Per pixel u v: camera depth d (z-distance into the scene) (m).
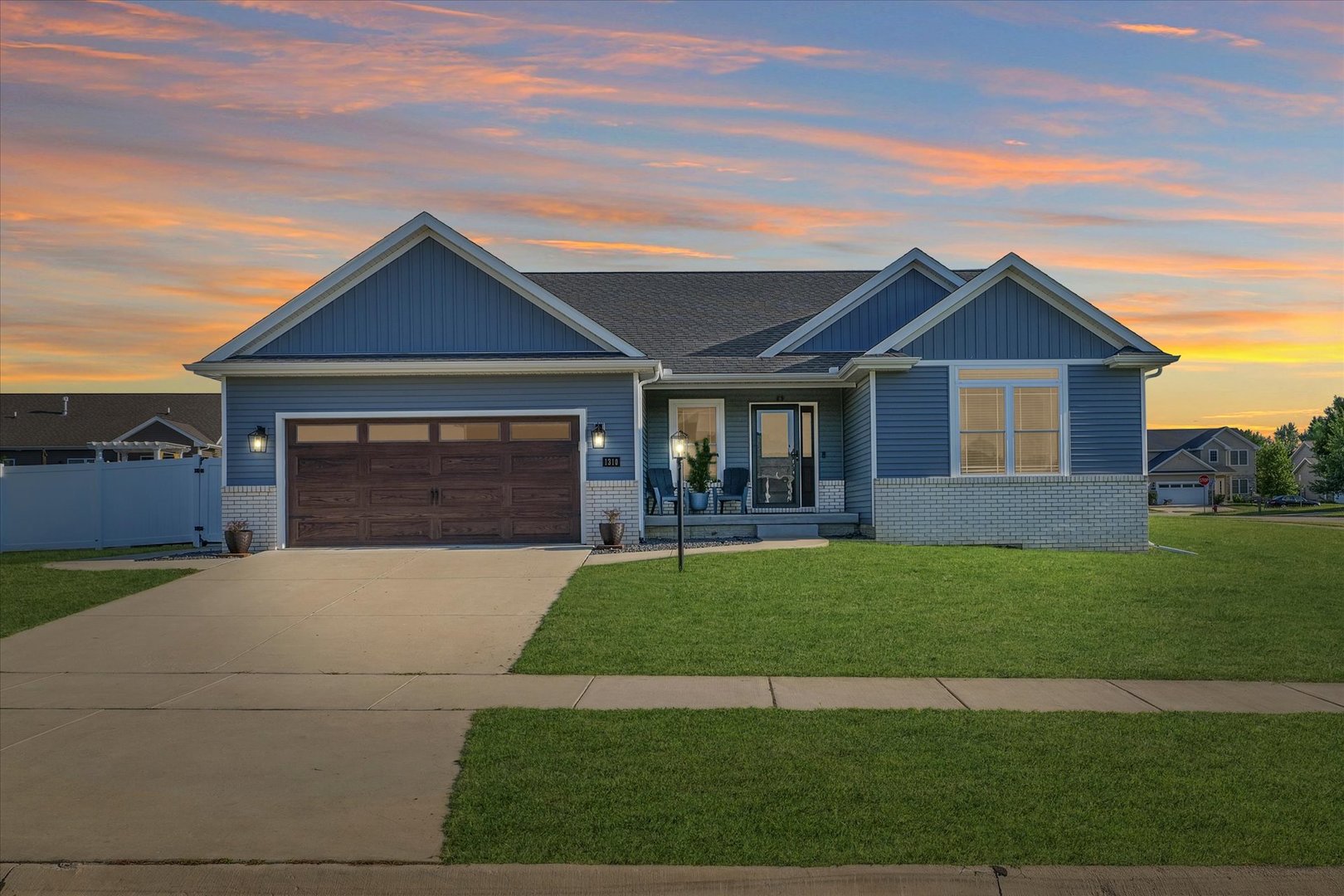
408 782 6.88
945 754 7.18
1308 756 7.14
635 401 18.86
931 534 19.20
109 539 21.67
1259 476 77.50
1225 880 5.34
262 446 18.56
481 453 18.81
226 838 5.98
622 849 5.70
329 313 19.22
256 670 10.18
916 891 5.32
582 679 9.62
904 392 19.38
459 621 12.32
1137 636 11.18
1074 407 19.42
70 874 5.61
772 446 22.38
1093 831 5.85
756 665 9.98
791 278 26.30
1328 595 13.60
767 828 5.94
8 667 10.41
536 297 19.14
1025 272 19.19
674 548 18.06
